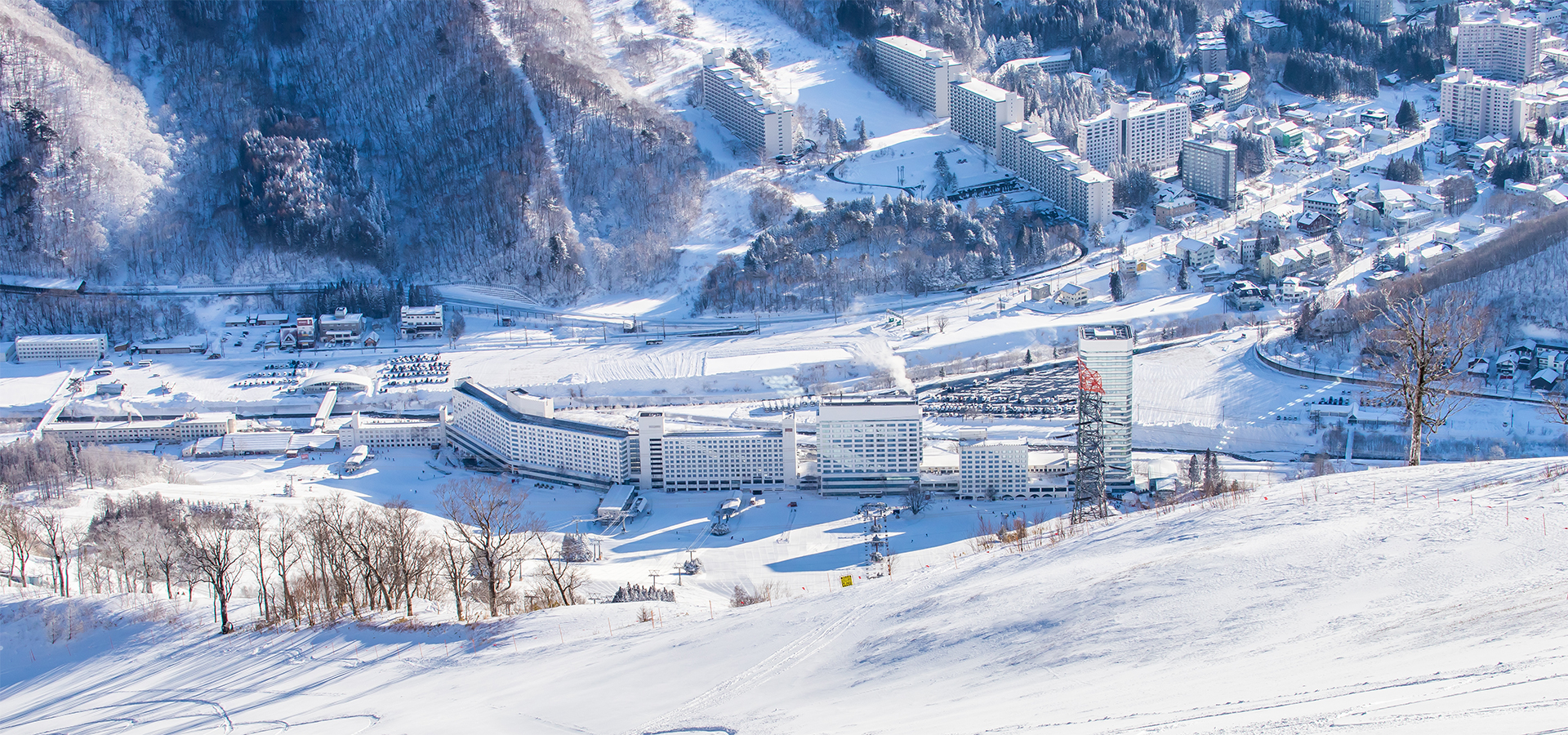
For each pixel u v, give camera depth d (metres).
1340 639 113.12
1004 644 137.62
